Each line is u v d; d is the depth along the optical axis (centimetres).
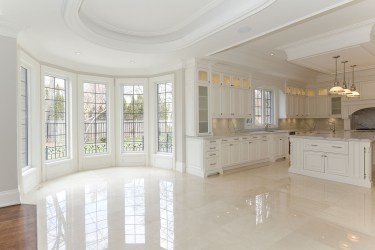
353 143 452
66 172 552
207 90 575
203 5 336
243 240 250
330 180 484
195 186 454
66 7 290
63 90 562
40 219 304
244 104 666
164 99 636
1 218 298
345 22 408
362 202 359
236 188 438
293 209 333
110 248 237
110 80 638
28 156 452
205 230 273
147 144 656
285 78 786
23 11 302
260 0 288
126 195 402
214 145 548
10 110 343
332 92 530
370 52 484
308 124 925
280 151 736
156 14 365
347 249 230
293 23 341
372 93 729
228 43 428
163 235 262
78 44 420
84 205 355
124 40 447
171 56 517
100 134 638
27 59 423
